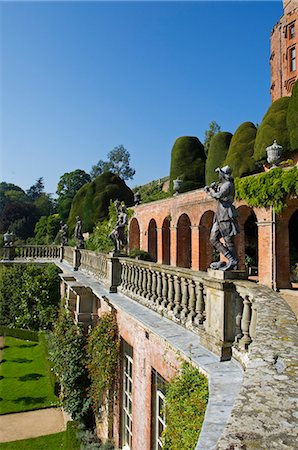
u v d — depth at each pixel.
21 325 23.53
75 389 11.76
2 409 13.52
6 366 18.11
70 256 21.77
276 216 16.03
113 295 9.88
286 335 2.81
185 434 4.33
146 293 8.20
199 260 22.09
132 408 7.98
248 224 24.16
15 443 10.98
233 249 5.17
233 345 4.78
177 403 4.70
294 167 15.02
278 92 35.88
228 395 3.73
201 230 22.25
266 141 24.34
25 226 60.75
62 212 51.88
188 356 4.91
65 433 11.09
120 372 9.19
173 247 25.31
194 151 36.19
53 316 22.53
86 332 12.59
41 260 25.95
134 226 33.22
